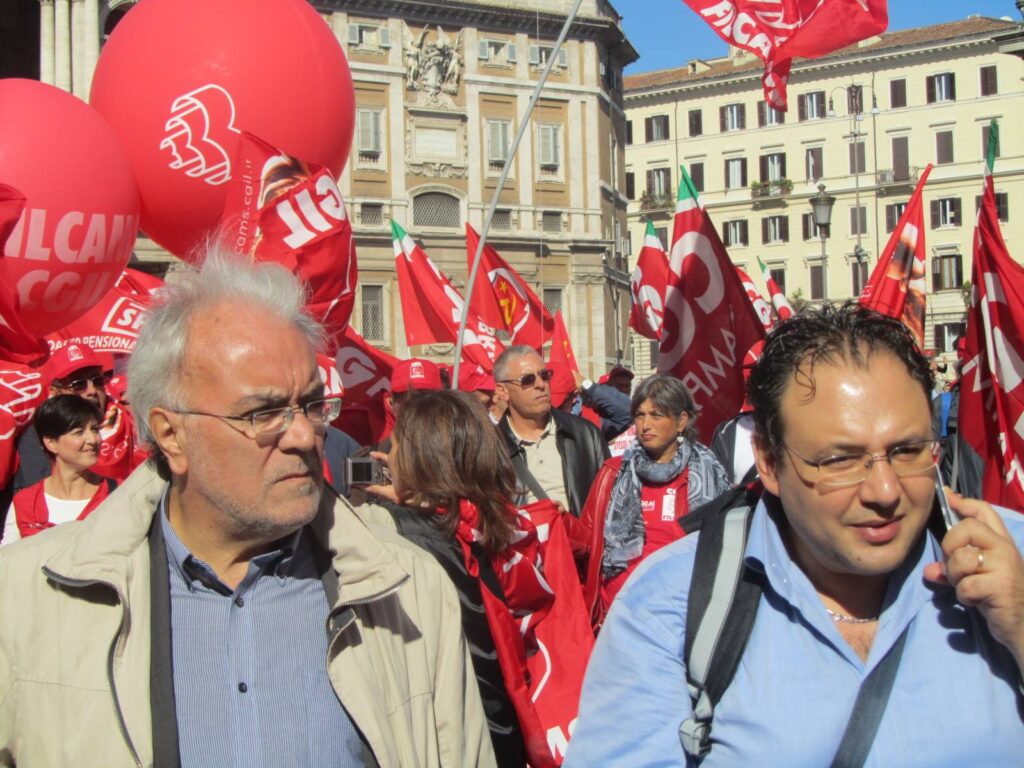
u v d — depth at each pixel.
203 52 6.31
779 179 72.94
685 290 8.73
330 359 6.37
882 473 2.52
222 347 2.89
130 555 2.95
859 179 71.19
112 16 44.47
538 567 5.14
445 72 52.53
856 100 71.19
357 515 3.10
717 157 75.00
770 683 2.66
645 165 76.88
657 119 76.56
